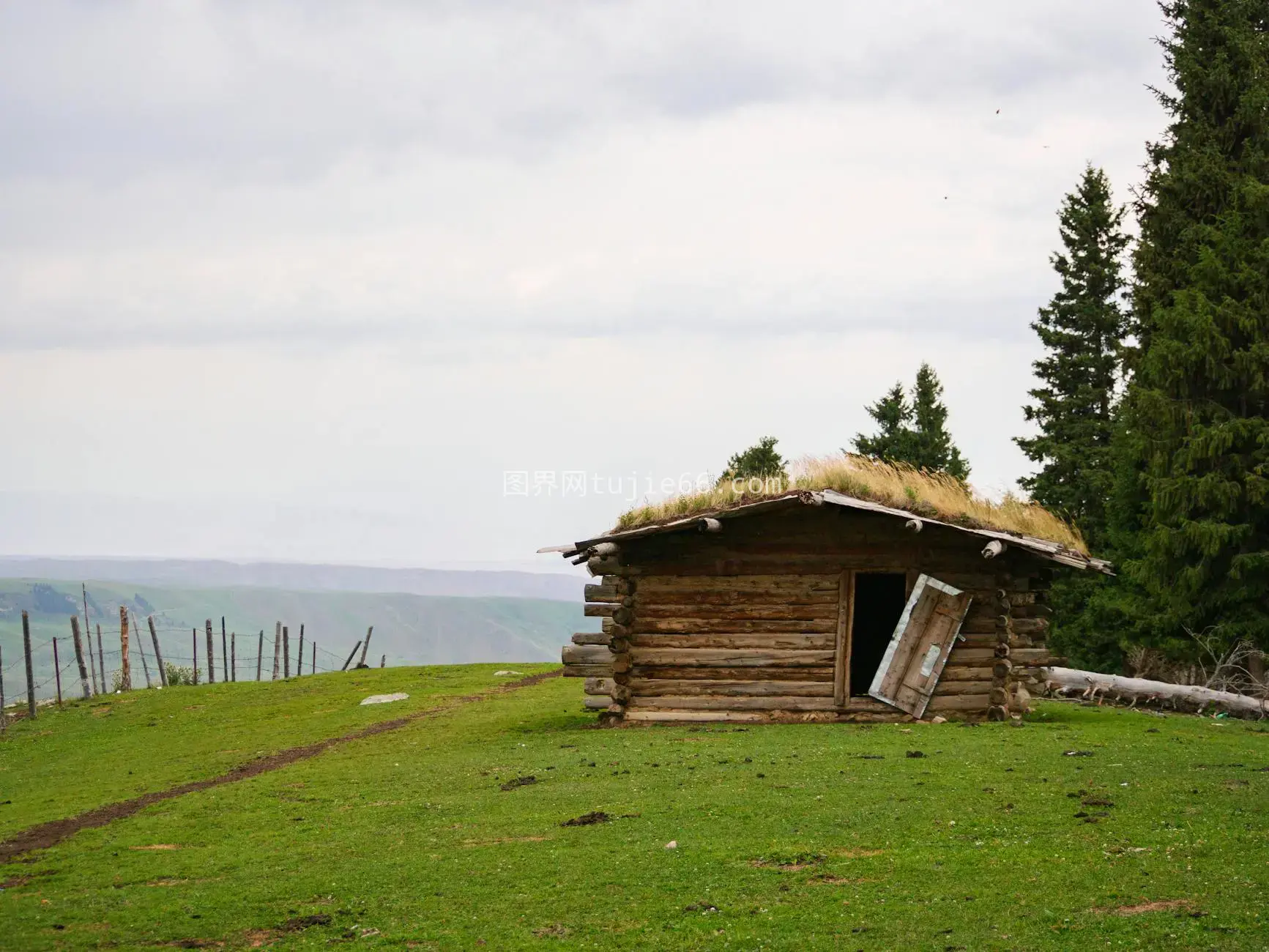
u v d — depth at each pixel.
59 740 42.22
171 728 41.97
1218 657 46.78
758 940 13.84
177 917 15.95
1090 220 69.12
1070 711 32.72
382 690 47.84
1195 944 12.86
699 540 29.77
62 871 19.05
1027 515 31.39
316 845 19.48
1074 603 59.44
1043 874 15.44
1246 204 49.69
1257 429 47.59
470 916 15.30
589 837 18.48
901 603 38.97
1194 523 46.84
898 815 18.66
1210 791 19.31
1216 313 48.81
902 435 77.19
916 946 13.37
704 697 29.48
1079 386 66.69
